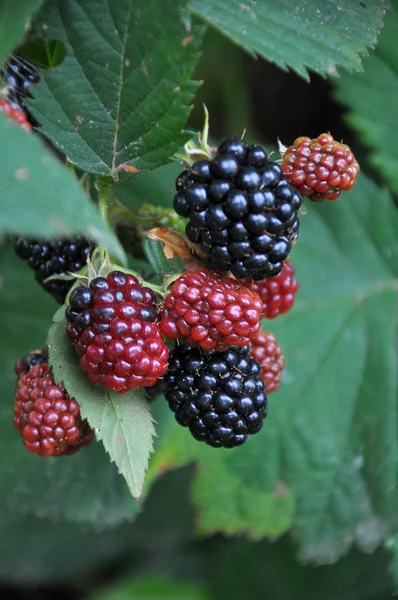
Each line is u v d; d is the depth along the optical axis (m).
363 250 0.36
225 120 0.35
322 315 0.35
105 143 0.24
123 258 0.20
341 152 0.24
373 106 0.34
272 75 0.36
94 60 0.23
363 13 0.26
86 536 0.42
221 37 0.34
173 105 0.23
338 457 0.35
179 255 0.25
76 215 0.20
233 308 0.23
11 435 0.33
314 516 0.34
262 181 0.23
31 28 0.23
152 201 0.31
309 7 0.26
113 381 0.23
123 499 0.34
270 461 0.34
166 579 0.41
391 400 0.35
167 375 0.24
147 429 0.24
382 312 0.35
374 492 0.35
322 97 0.36
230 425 0.24
